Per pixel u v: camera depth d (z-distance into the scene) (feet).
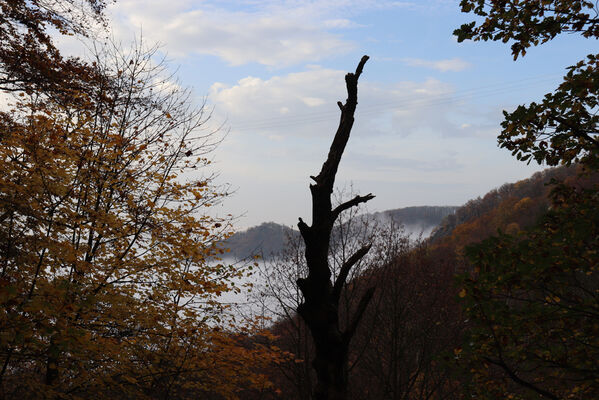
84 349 21.84
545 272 20.53
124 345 26.16
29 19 32.30
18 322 17.07
